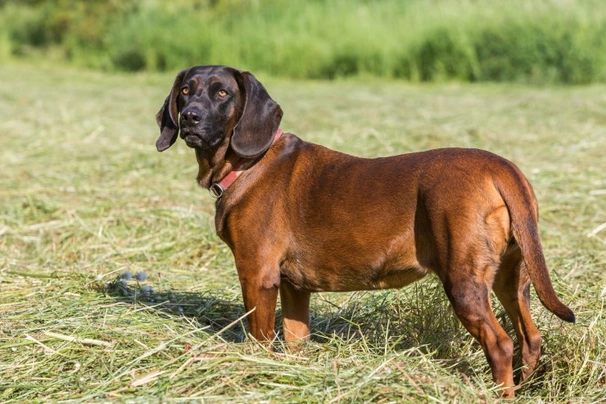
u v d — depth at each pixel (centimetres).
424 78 2773
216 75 716
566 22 2594
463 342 742
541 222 1113
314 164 700
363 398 581
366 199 654
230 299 876
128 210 1149
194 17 3322
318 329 800
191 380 609
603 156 1408
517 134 1585
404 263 643
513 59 2630
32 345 689
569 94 2056
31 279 897
